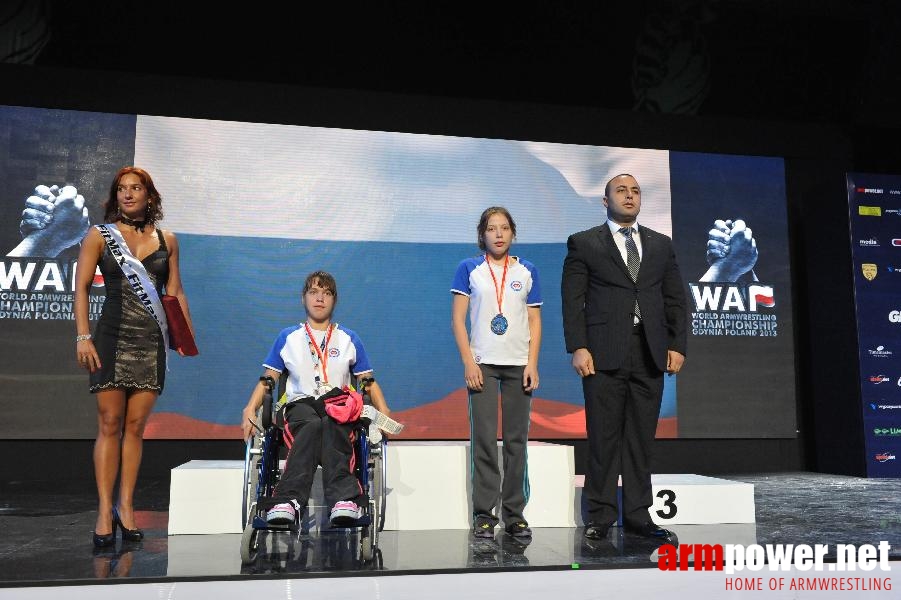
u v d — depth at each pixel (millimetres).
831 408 6176
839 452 6059
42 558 2592
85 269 2859
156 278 2961
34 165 5434
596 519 2988
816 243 6410
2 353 5273
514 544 2871
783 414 6199
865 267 6043
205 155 5668
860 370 5922
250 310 5633
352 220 5824
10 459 5285
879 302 6020
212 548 2805
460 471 3400
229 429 5523
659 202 6207
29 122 5457
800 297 6523
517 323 3141
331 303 3086
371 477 2807
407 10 5898
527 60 6047
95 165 5520
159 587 2240
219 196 5660
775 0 6102
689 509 3443
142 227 2990
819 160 6586
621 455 3109
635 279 3023
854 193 6129
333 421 2715
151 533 3201
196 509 3203
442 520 3352
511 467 3131
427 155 5977
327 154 5840
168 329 3008
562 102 6137
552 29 6059
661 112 6262
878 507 4055
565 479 3430
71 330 5379
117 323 2877
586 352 3002
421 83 5953
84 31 5535
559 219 6078
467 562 2520
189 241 5590
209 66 5684
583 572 2428
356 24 5852
